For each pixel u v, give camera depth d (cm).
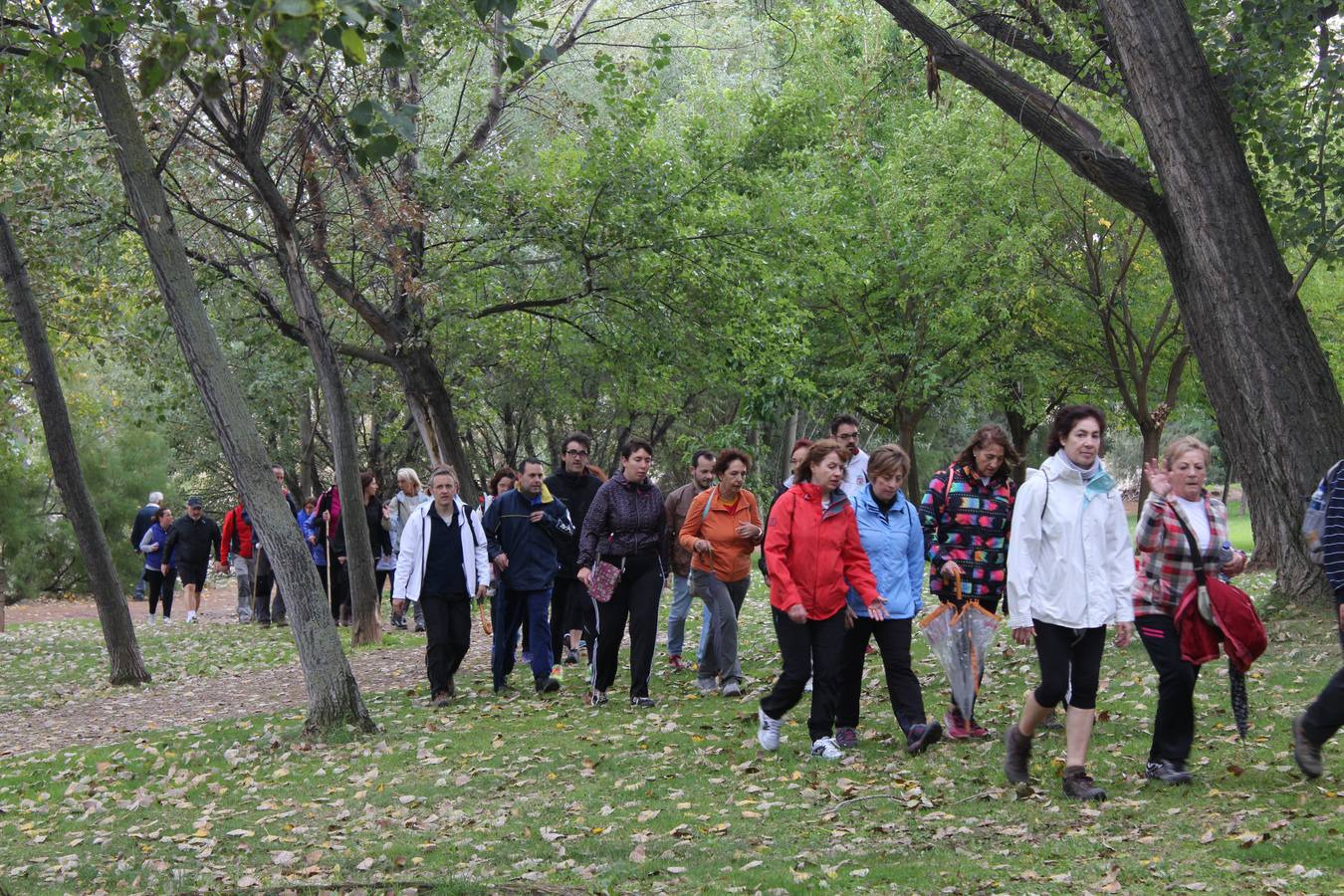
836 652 772
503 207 1830
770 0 1886
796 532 776
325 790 798
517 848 625
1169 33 1050
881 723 875
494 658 1155
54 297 1694
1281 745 705
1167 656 638
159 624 2214
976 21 1273
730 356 2086
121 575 3497
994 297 2667
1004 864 536
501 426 3806
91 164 1386
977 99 2583
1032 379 2948
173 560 2311
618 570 1009
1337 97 1159
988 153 2569
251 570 2273
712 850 594
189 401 2227
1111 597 627
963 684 789
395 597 1106
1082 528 629
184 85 1341
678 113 2938
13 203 1209
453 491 1113
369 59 1227
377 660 1544
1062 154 1169
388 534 1941
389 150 540
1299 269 2495
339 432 1697
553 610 1249
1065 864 530
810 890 522
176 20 734
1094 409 631
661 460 3831
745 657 1309
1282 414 1041
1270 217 1216
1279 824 546
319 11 372
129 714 1272
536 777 785
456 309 1950
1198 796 612
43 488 3431
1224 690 873
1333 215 1224
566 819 678
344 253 1898
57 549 3469
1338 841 516
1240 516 5519
